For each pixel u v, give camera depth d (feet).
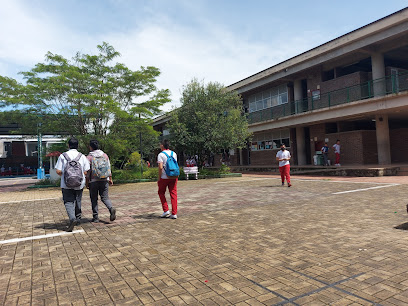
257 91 92.53
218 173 63.26
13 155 135.33
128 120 56.39
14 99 48.49
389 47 55.31
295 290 9.20
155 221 19.83
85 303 8.79
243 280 10.06
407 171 49.73
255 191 34.58
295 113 72.08
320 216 19.56
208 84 63.21
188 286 9.74
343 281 9.68
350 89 59.26
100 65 55.98
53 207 28.63
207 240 14.92
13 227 19.63
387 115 58.54
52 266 11.95
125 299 8.96
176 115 59.88
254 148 95.45
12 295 9.44
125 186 49.62
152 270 11.22
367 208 21.68
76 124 56.13
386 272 10.25
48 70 53.06
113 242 15.16
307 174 61.36
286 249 13.10
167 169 19.93
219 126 60.23
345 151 67.26
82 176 17.99
